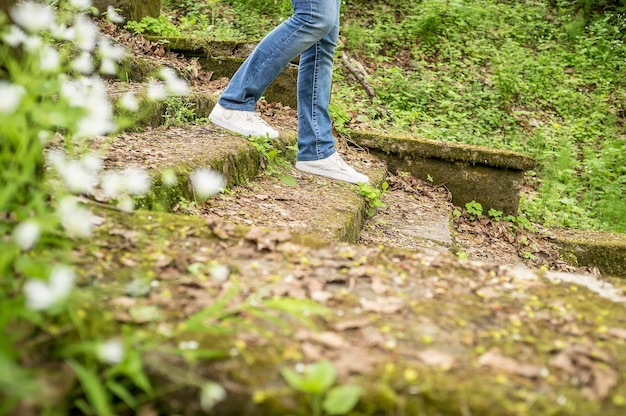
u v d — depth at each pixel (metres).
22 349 1.24
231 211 2.92
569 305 1.68
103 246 1.74
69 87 1.64
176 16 8.14
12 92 1.38
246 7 8.49
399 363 1.30
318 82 3.77
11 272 1.47
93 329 1.31
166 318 1.40
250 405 1.20
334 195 3.60
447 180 5.03
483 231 4.76
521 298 1.71
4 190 1.50
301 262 1.80
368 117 6.25
